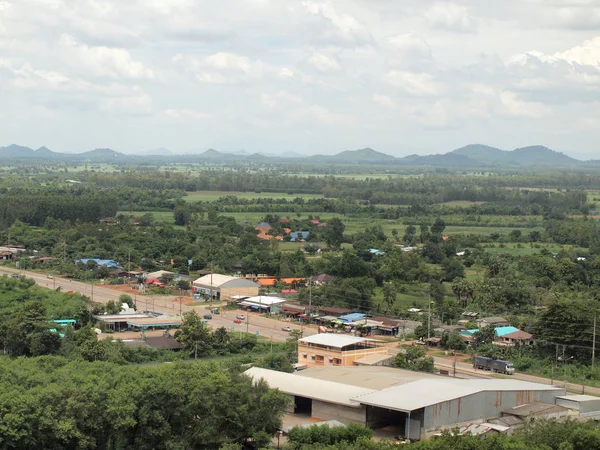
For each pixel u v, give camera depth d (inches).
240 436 4128.9
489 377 5821.9
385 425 4589.1
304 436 3978.8
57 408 3850.9
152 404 4003.4
